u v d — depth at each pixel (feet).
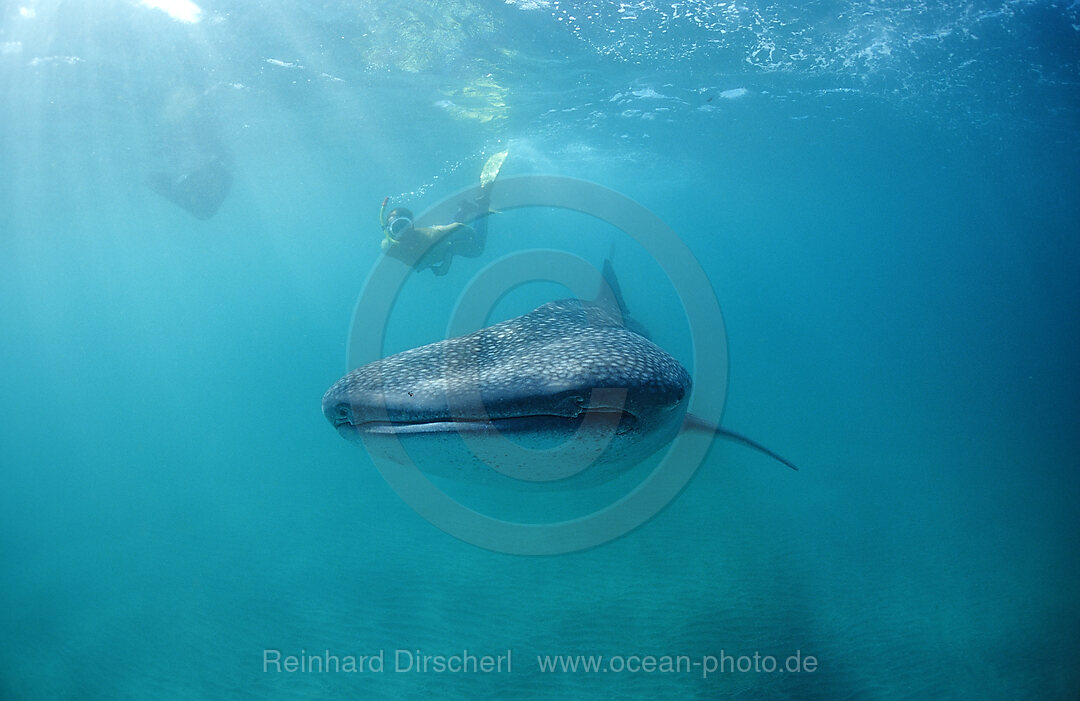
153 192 76.33
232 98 48.16
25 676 24.94
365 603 26.30
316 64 42.88
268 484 49.65
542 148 69.41
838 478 41.78
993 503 36.96
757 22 37.99
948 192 106.52
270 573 30.83
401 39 39.29
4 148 54.95
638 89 49.90
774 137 67.72
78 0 34.55
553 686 19.56
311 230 135.85
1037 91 52.90
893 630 22.34
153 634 26.37
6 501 55.06
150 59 40.75
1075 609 23.70
